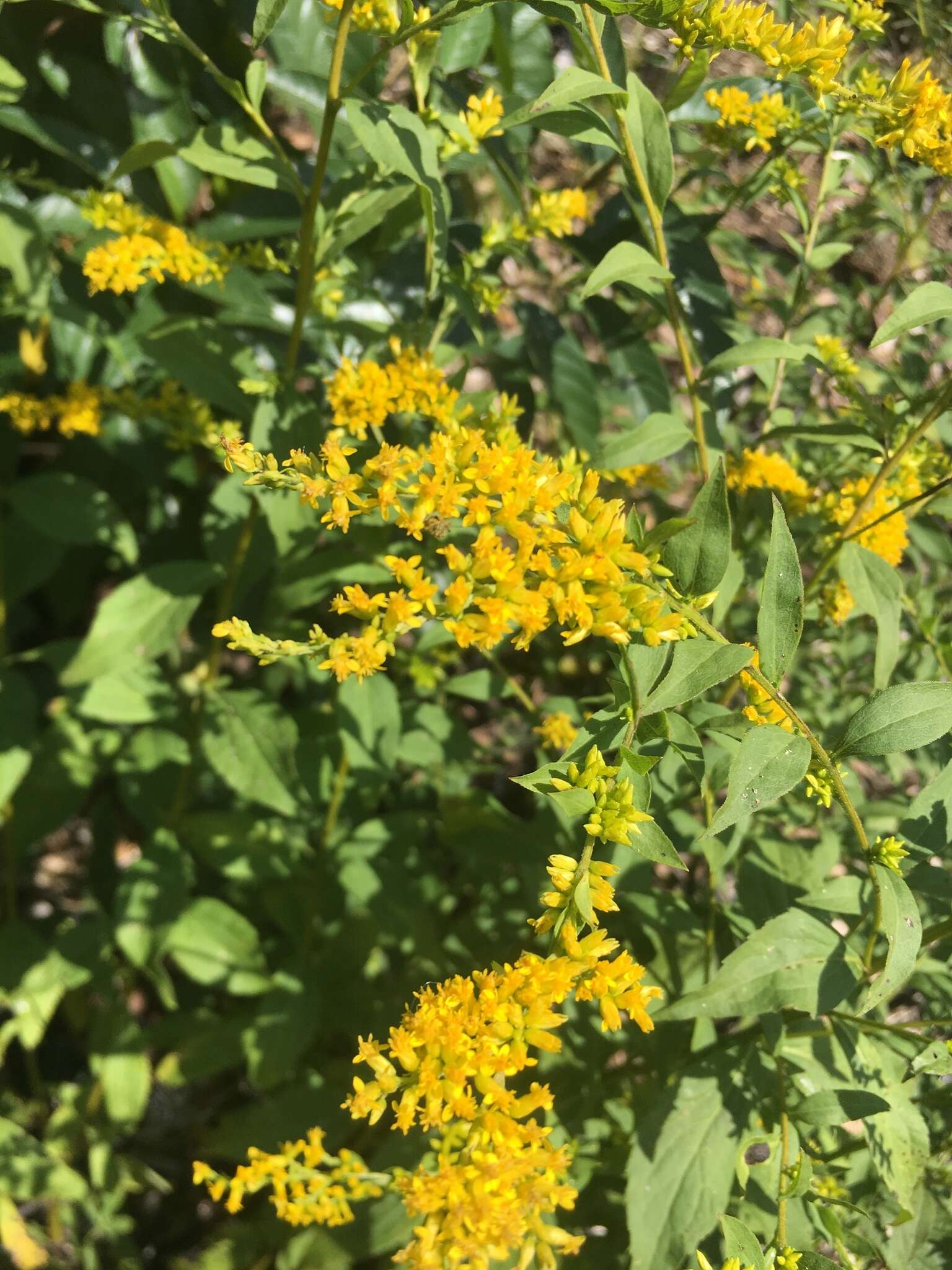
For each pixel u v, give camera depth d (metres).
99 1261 2.47
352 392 1.57
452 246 2.22
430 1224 1.00
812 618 1.97
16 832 2.38
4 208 1.97
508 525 1.11
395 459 1.14
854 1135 1.92
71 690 2.44
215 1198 1.35
